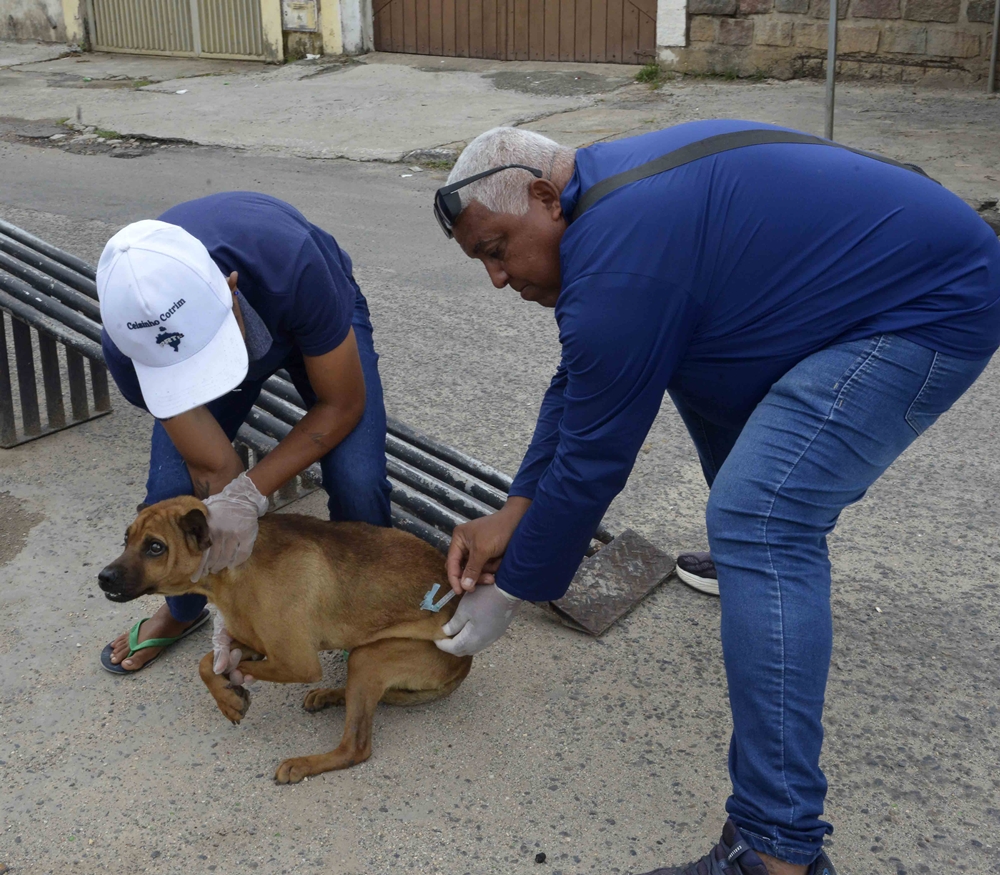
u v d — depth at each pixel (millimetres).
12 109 11773
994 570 3771
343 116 11070
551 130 10148
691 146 2318
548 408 2875
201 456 2641
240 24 14008
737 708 2287
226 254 2525
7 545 3861
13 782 2789
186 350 2320
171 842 2604
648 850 2600
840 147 2396
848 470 2283
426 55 13570
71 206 8195
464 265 7113
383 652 2889
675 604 3600
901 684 3193
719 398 2480
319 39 13734
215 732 2984
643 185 2252
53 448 4613
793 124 9914
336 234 7703
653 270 2203
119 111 11539
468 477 3760
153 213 8031
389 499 3311
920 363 2244
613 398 2316
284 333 2764
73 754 2891
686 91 11492
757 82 11805
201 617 3385
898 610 3555
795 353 2305
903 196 2260
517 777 2830
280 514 2971
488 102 11383
